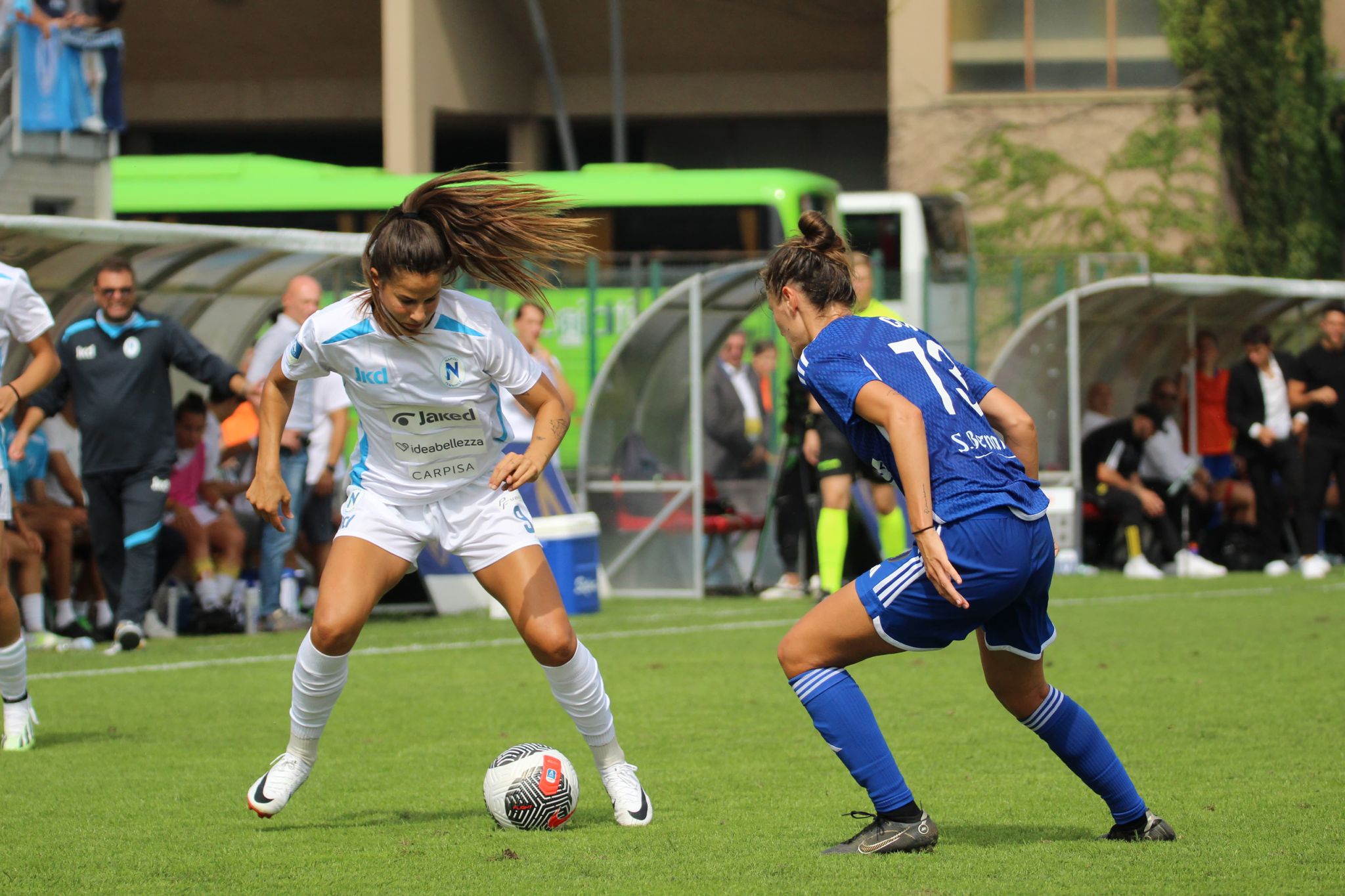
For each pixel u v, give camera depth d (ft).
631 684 100.89
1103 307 192.24
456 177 57.11
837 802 65.00
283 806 59.93
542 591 59.57
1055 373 186.29
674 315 166.61
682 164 451.53
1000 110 338.95
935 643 53.42
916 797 65.67
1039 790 66.95
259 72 419.95
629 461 168.14
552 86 353.92
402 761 75.56
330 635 57.77
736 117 436.35
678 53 414.41
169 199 252.62
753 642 124.06
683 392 168.25
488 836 59.11
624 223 245.45
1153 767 71.05
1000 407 55.36
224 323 154.81
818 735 82.02
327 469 135.64
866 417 52.44
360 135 455.63
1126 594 157.38
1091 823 60.23
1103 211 335.06
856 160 444.14
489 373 58.18
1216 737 79.10
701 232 244.63
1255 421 179.42
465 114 390.21
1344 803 63.00
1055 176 336.90
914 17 341.82
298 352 58.13
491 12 393.70
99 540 120.98
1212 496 194.08
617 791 61.31
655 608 154.10
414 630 136.05
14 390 77.51
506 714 89.66
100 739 81.87
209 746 79.97
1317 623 131.44
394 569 59.36
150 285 141.08
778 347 183.01
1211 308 202.28
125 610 118.01
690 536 166.71
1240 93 328.90
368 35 404.77
